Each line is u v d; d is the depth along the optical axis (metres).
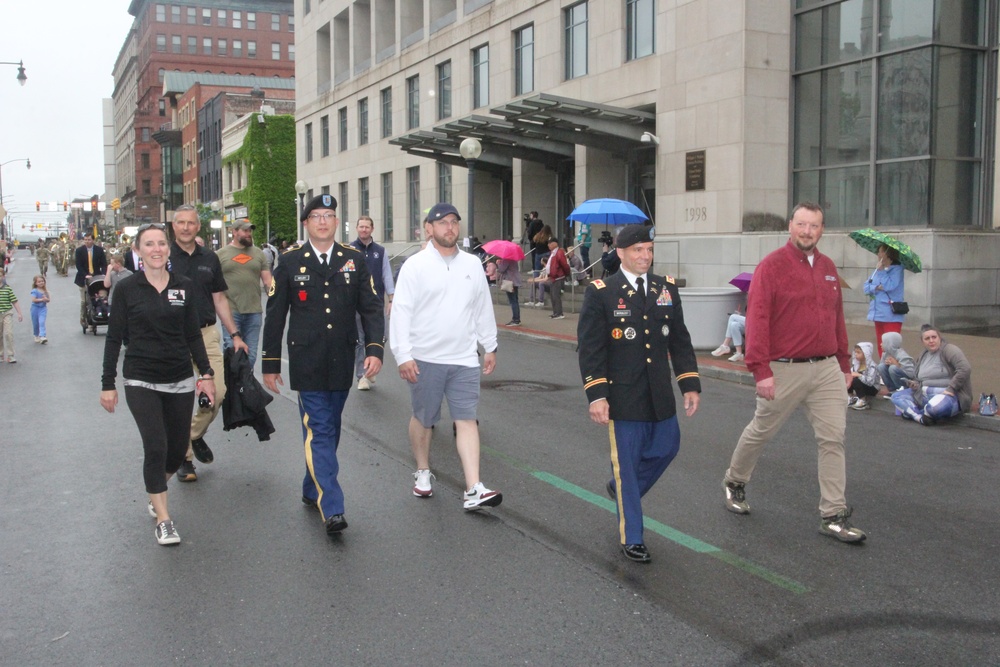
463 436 6.14
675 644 4.08
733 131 19.78
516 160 29.20
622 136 22.20
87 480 6.93
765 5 19.66
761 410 5.73
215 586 4.77
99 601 4.58
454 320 6.07
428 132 26.84
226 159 61.69
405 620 4.33
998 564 5.15
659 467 5.30
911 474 7.21
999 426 8.85
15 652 4.02
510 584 4.78
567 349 15.69
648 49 22.67
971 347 14.09
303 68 48.78
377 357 5.77
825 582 4.84
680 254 21.22
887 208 18.03
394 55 37.16
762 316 5.49
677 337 5.29
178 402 5.58
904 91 17.56
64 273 47.50
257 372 12.63
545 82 26.59
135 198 113.19
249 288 9.00
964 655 3.99
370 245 10.77
